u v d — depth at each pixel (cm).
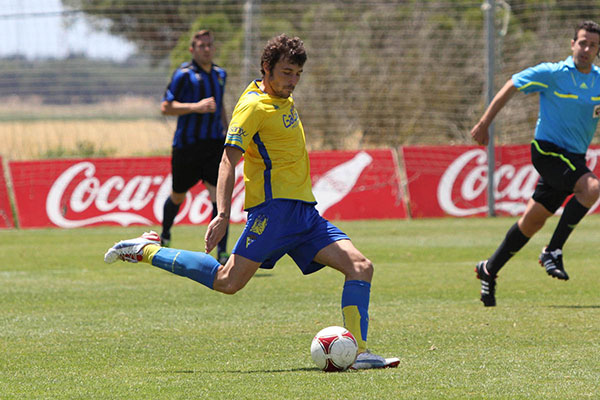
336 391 1434
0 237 4419
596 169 5038
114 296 2658
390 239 4147
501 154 5153
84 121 5556
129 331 2091
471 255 3594
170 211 3488
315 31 6500
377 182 5081
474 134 2466
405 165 5112
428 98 6162
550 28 6197
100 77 5931
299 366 1672
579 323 2134
